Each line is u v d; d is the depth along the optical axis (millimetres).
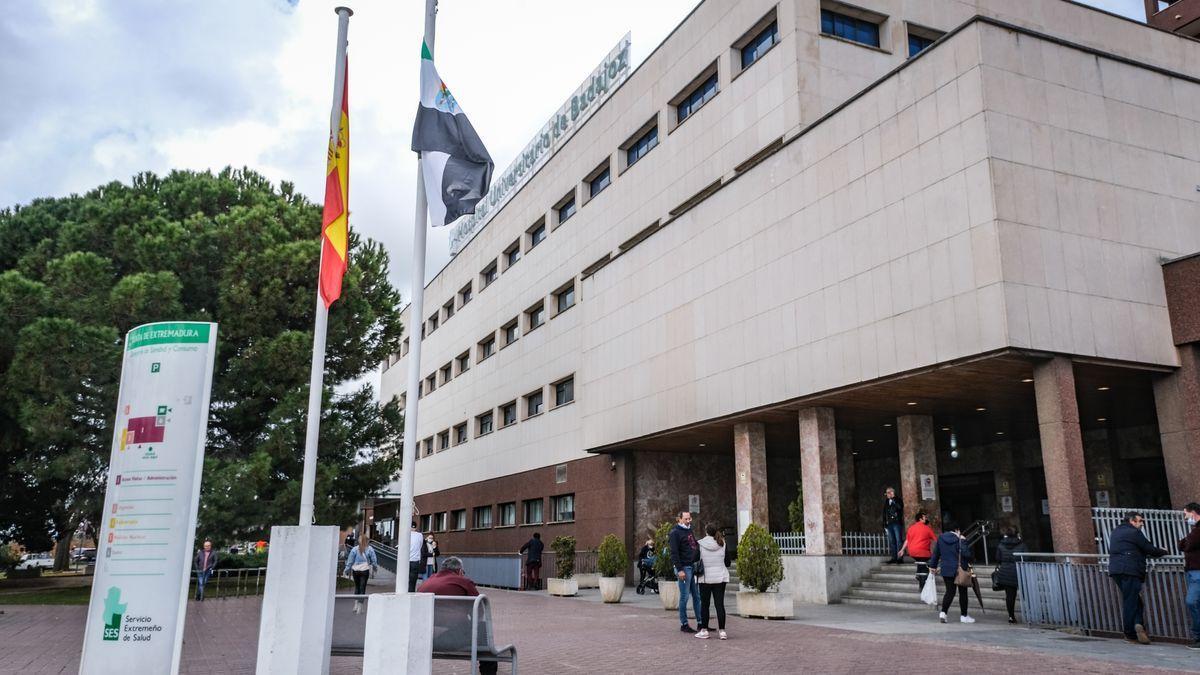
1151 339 15461
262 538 25125
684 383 22922
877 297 16875
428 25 9492
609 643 12148
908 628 13500
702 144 26812
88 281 24203
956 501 28266
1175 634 11570
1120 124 16438
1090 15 26953
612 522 27688
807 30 23344
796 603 18859
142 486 7754
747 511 21062
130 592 7570
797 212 19344
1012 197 14797
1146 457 22391
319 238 28531
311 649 7871
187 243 25859
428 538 23547
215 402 25781
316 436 8508
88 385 23578
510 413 39594
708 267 22406
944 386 16984
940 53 16109
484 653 7992
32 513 32062
